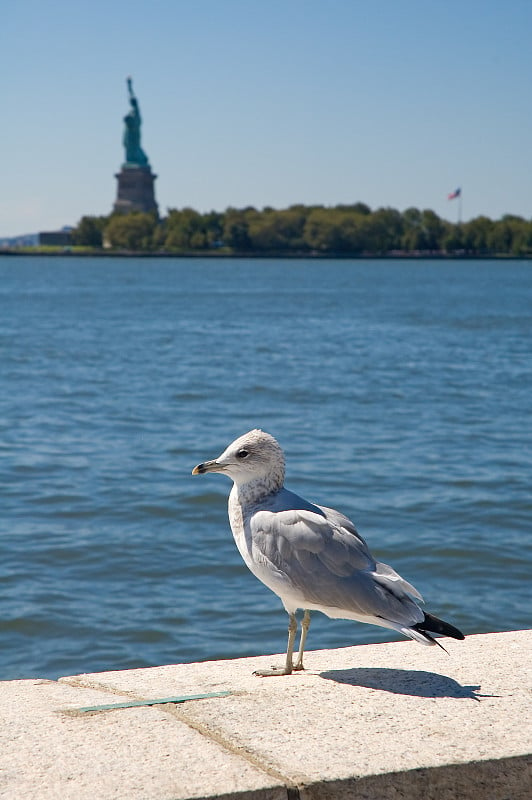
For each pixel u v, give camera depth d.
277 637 9.16
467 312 65.50
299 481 15.28
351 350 39.06
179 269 171.62
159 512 13.37
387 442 18.83
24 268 175.00
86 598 10.08
